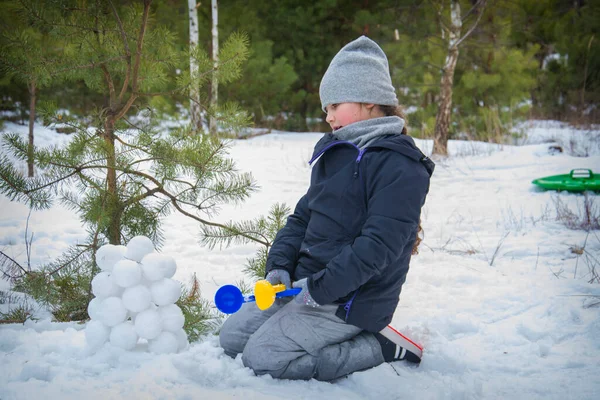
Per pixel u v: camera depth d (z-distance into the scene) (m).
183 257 4.74
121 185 3.43
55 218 6.04
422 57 13.48
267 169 9.03
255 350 2.43
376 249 2.21
